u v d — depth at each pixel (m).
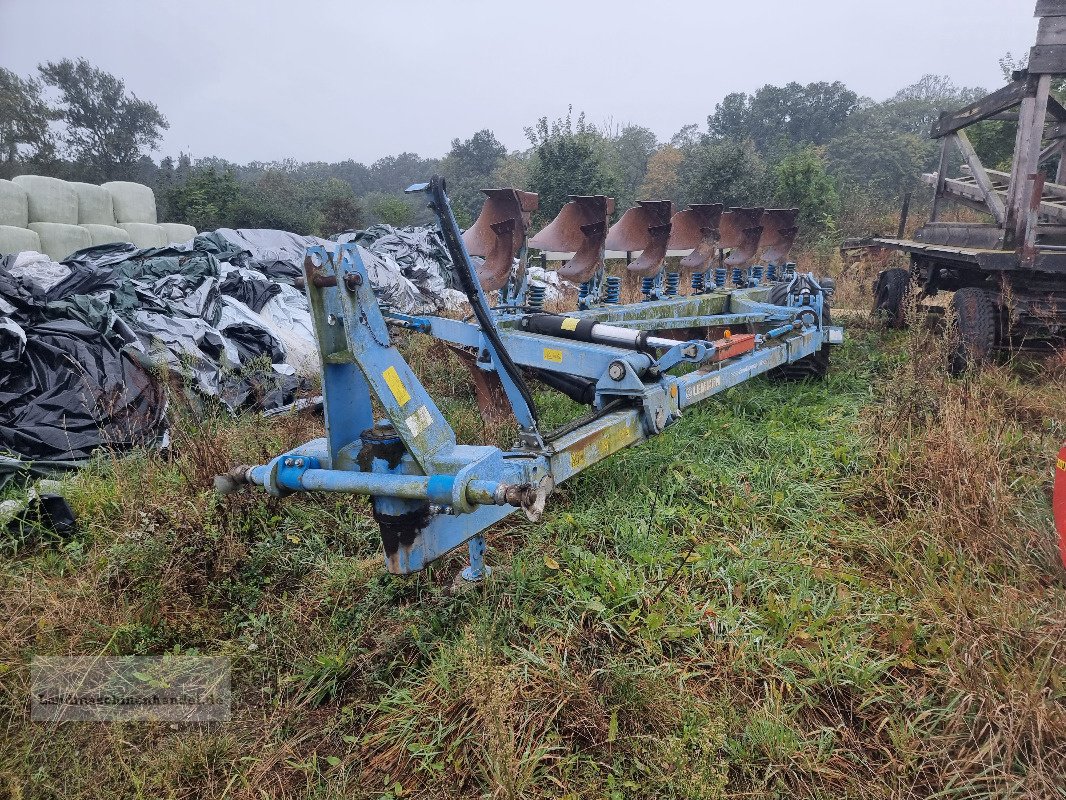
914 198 25.17
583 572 3.19
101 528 3.62
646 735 2.34
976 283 7.21
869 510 3.86
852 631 2.85
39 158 36.00
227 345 5.83
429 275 10.89
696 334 7.26
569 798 2.11
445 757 2.29
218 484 2.56
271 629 2.95
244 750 2.40
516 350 3.93
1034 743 2.24
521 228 4.96
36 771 2.29
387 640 2.83
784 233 9.12
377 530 3.69
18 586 3.12
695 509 3.87
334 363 2.37
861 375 6.58
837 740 2.40
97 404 4.56
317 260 2.18
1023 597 3.00
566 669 2.58
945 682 2.53
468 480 2.15
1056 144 7.99
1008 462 4.15
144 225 11.83
